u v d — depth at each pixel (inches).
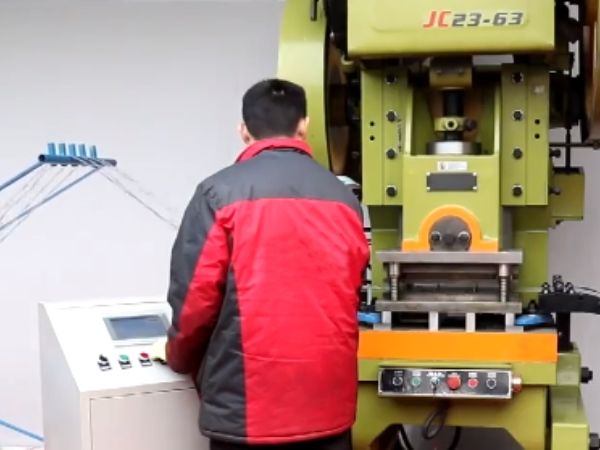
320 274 69.6
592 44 81.3
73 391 72.2
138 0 122.0
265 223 68.6
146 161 124.9
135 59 123.1
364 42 78.7
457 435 111.1
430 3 77.5
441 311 79.3
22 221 125.7
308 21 90.6
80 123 124.6
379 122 86.3
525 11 76.3
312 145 89.4
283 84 74.7
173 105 123.6
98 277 127.2
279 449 70.7
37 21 123.0
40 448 127.4
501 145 84.7
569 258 117.7
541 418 79.3
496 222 81.2
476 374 77.6
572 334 118.3
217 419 69.1
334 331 69.9
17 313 127.5
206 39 122.3
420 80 88.7
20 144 125.1
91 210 125.8
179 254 69.0
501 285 79.2
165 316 82.1
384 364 79.7
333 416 70.6
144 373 74.0
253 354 68.0
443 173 81.6
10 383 128.6
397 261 80.2
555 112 89.7
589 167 115.6
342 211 71.6
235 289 68.1
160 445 73.8
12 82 124.3
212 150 124.2
